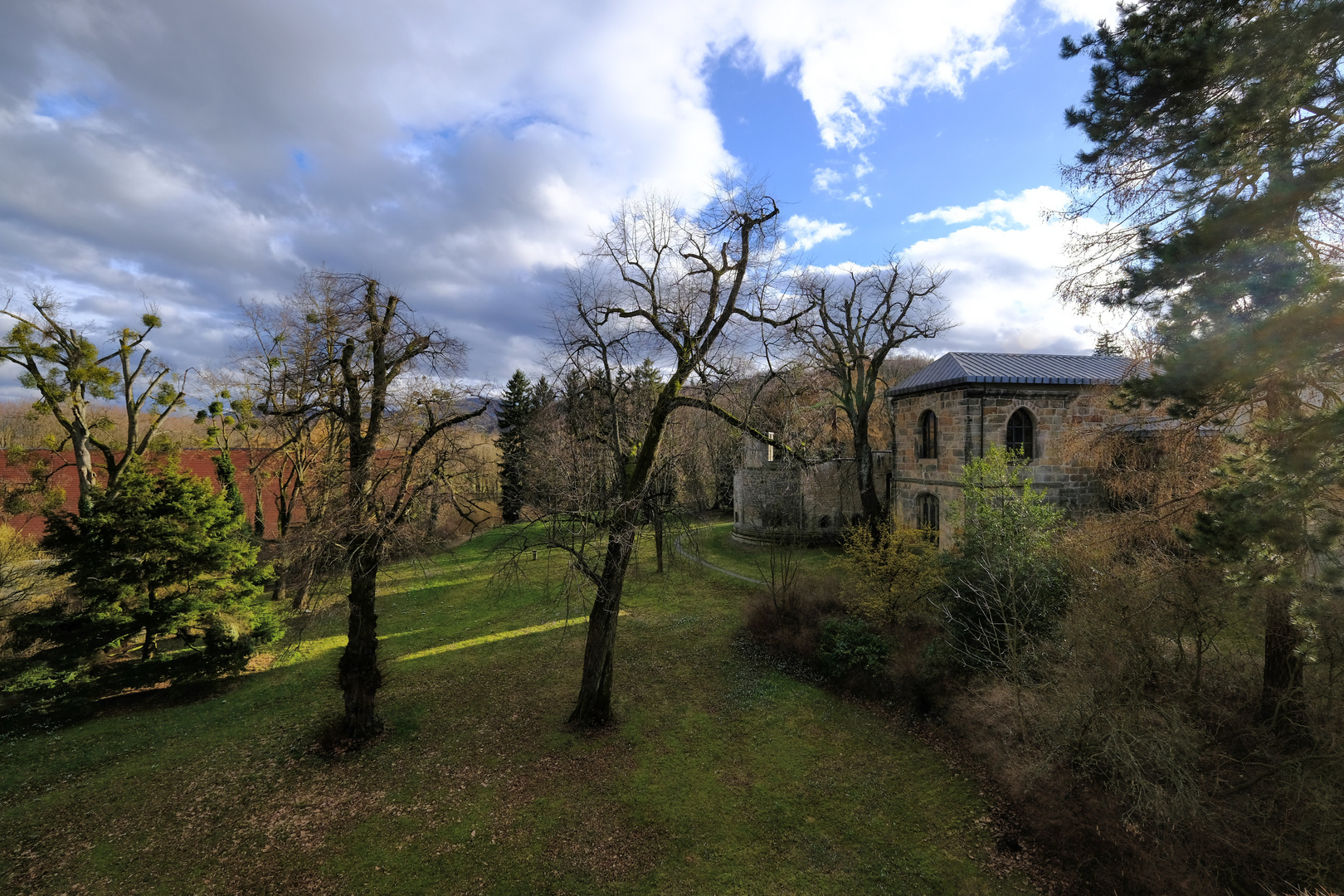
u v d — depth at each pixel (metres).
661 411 14.74
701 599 26.00
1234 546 8.93
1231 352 8.80
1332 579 8.09
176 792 12.54
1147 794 10.09
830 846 11.10
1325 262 8.83
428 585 29.77
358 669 14.33
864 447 28.59
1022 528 16.73
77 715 15.91
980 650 15.30
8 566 22.17
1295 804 9.45
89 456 25.00
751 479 35.38
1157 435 15.02
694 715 15.88
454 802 12.19
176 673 17.14
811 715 15.95
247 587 18.83
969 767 13.57
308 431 24.03
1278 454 8.72
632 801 12.27
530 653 20.11
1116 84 11.02
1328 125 8.51
